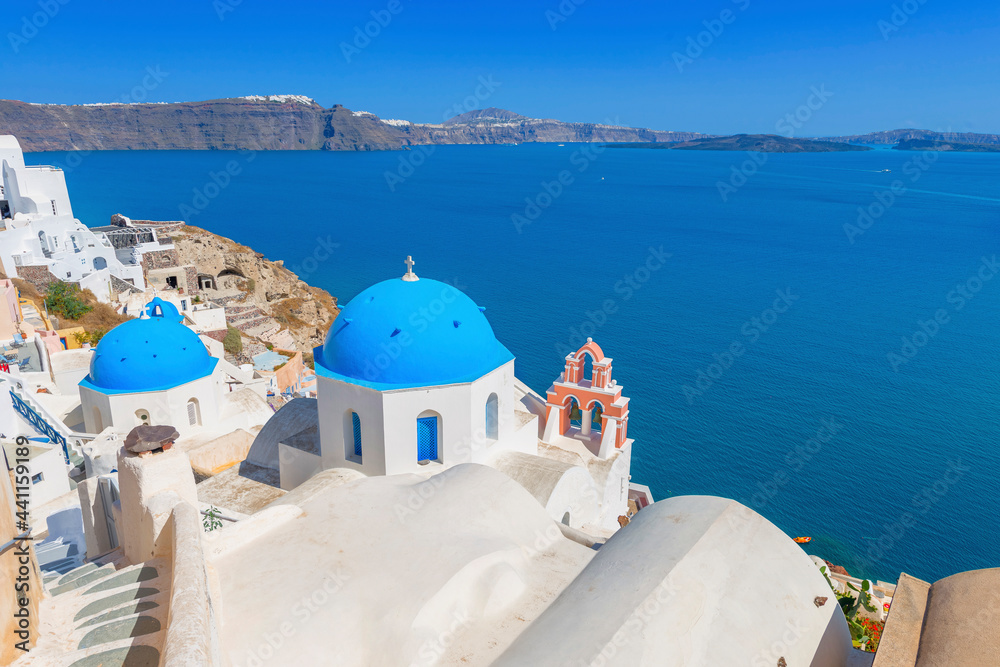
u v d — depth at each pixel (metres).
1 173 63.91
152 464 9.48
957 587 9.52
